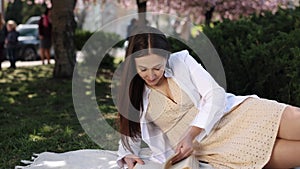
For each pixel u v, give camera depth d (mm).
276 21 6426
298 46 5254
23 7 27688
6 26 12828
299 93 4680
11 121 6262
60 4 9820
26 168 3893
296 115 2902
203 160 3100
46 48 13867
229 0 10172
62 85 9289
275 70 5102
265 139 2938
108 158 3986
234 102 3102
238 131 3016
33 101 7789
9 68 12695
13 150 4719
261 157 2930
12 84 9641
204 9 10461
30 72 11711
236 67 5512
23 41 16109
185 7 10758
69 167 3777
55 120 6293
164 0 11102
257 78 5285
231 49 5621
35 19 21734
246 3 10008
